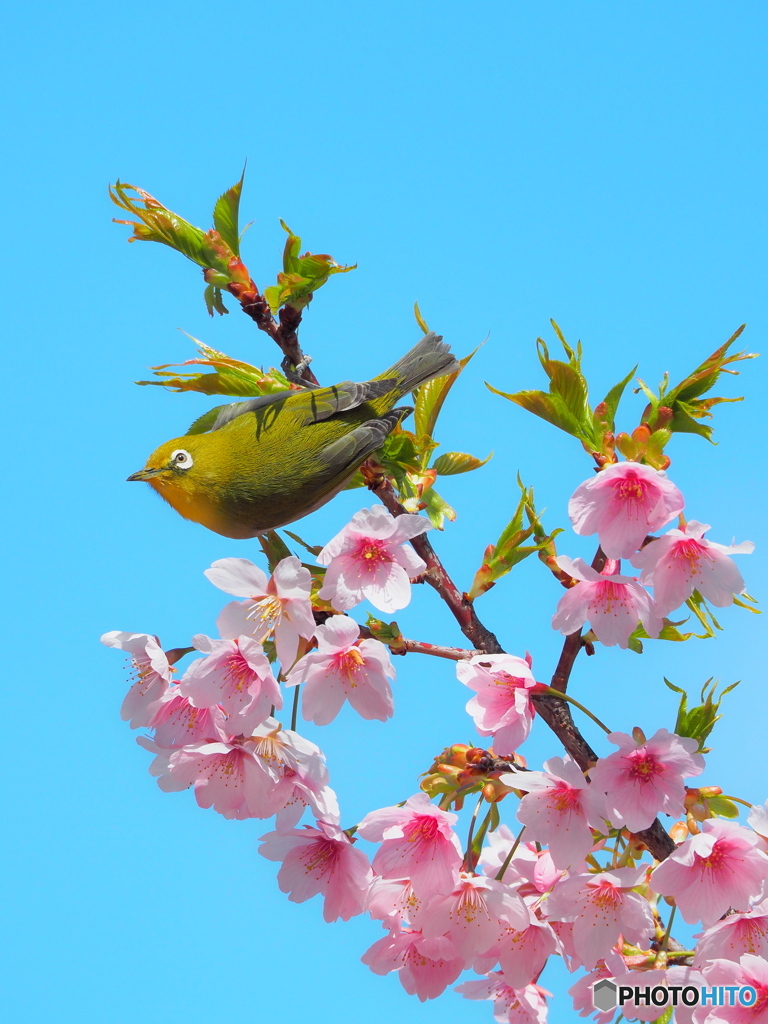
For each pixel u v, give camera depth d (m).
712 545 6.62
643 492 6.64
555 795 6.38
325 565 6.59
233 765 6.57
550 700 7.19
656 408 7.63
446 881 6.25
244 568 6.43
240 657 6.42
